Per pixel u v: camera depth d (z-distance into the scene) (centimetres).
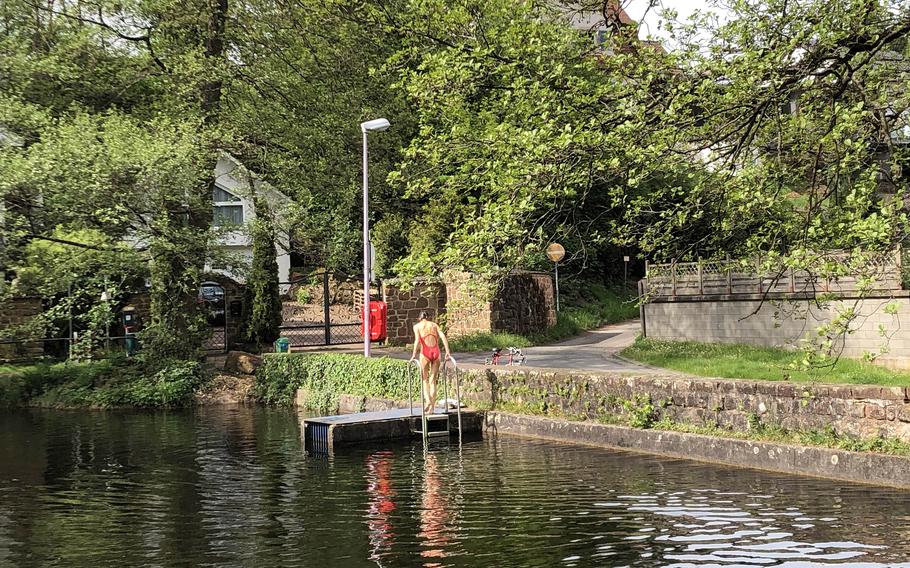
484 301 1253
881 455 1162
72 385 2575
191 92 2673
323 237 3086
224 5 2727
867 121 1235
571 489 1171
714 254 1345
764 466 1294
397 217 3603
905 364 2020
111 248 2466
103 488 1316
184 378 2522
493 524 988
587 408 1622
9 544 986
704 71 1136
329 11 2897
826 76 1174
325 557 882
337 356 2278
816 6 1069
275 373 2469
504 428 1745
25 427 2086
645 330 2745
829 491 1121
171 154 2445
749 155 1198
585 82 1298
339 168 2950
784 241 1233
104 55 2722
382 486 1244
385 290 3162
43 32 2700
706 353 2261
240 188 2898
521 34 1441
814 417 1283
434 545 909
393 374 2033
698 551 859
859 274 1012
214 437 1839
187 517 1095
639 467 1326
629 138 1146
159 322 2661
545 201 1224
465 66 1406
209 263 2700
